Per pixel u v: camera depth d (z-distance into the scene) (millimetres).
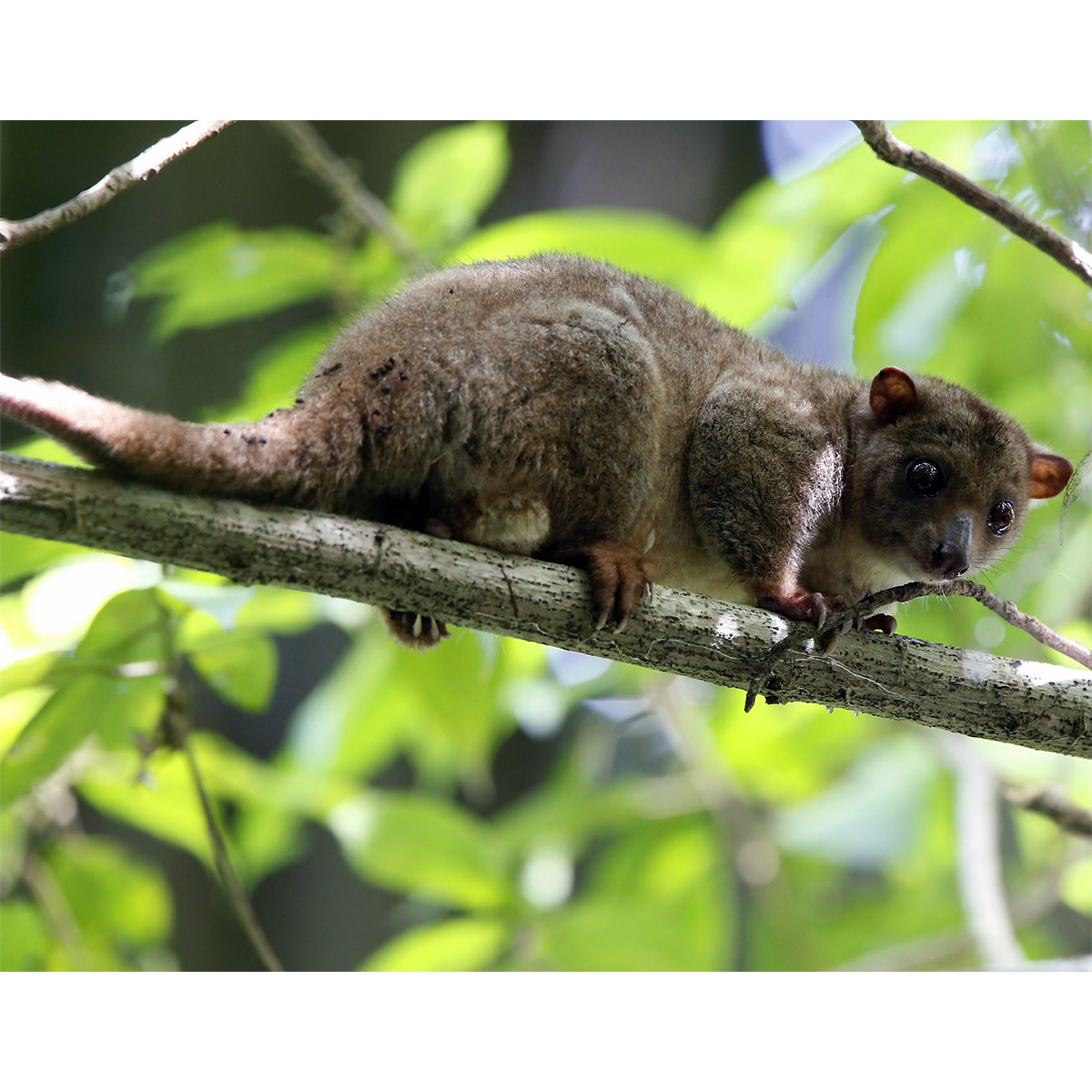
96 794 10094
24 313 12930
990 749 11344
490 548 6570
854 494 8477
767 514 7680
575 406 6871
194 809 10195
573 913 10211
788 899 12188
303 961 13531
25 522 5426
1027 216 6844
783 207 11172
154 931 10602
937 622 11188
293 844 12766
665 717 12375
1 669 7410
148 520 5637
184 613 7770
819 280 11758
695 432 7750
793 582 7781
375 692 10984
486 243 10234
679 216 17141
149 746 7562
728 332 8438
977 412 8664
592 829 12820
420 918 13789
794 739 12258
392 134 14430
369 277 10039
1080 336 11164
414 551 6215
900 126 10352
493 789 15195
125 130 13398
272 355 10031
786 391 8031
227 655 8258
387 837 10164
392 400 6547
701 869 12742
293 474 6164
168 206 13375
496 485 6859
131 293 10180
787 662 6797
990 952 9688
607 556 6719
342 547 6047
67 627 8195
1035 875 12508
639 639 6648
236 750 12938
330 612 9727
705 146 17609
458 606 6312
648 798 12383
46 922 9758
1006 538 9008
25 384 5453
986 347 11258
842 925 13461
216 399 12859
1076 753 6996
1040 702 6938
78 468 5605
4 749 8867
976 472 8445
